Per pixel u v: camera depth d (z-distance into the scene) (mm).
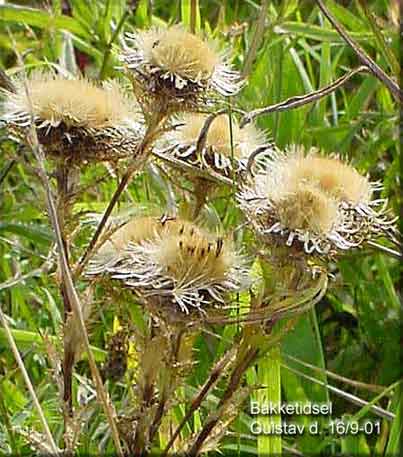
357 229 254
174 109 258
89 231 351
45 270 345
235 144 289
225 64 274
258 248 255
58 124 252
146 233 260
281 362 325
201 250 244
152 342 260
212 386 265
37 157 250
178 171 290
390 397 365
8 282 351
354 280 395
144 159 260
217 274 243
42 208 292
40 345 341
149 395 264
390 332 380
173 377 259
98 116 256
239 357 261
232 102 336
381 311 386
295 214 242
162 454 270
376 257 388
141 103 259
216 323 247
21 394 333
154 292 241
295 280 252
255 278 257
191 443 272
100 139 256
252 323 254
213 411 265
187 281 241
